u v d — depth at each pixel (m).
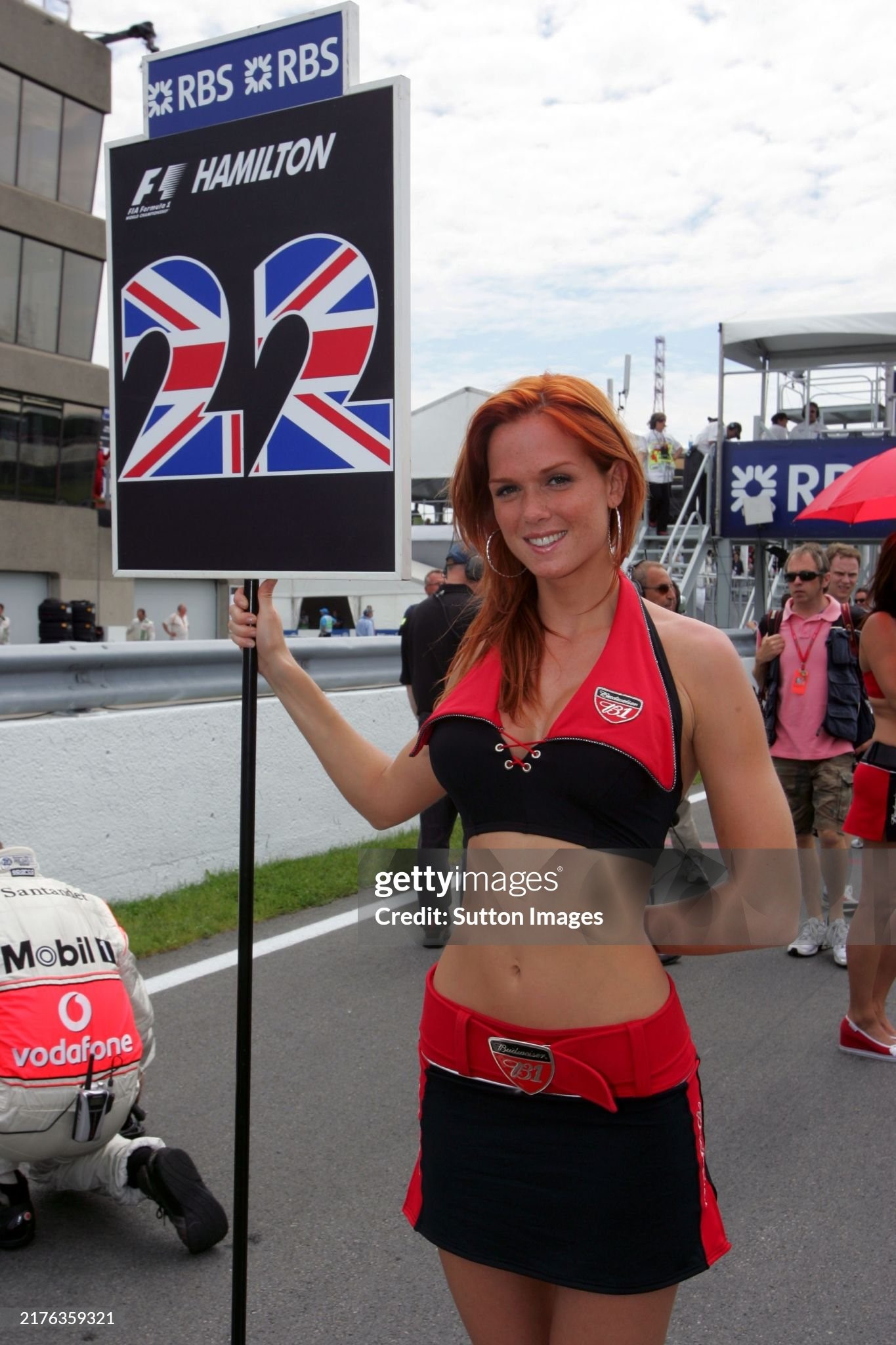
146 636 32.97
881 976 4.41
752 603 15.16
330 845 7.11
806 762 5.66
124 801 5.83
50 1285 2.88
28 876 3.19
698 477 14.45
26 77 36.53
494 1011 1.70
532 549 1.73
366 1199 3.32
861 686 5.61
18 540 36.97
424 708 5.73
